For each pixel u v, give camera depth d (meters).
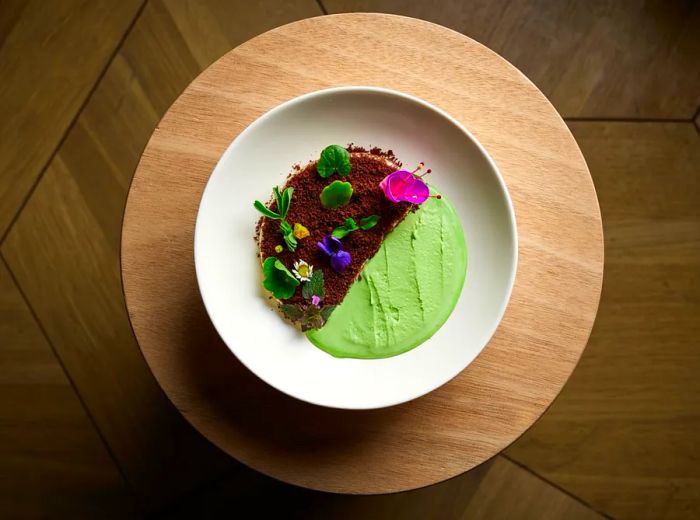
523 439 0.60
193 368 0.40
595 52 0.60
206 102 0.40
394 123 0.41
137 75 0.61
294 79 0.41
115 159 0.61
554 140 0.41
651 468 0.59
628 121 0.60
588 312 0.40
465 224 0.41
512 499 0.59
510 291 0.38
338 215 0.42
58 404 0.60
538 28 0.60
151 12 0.61
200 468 0.59
